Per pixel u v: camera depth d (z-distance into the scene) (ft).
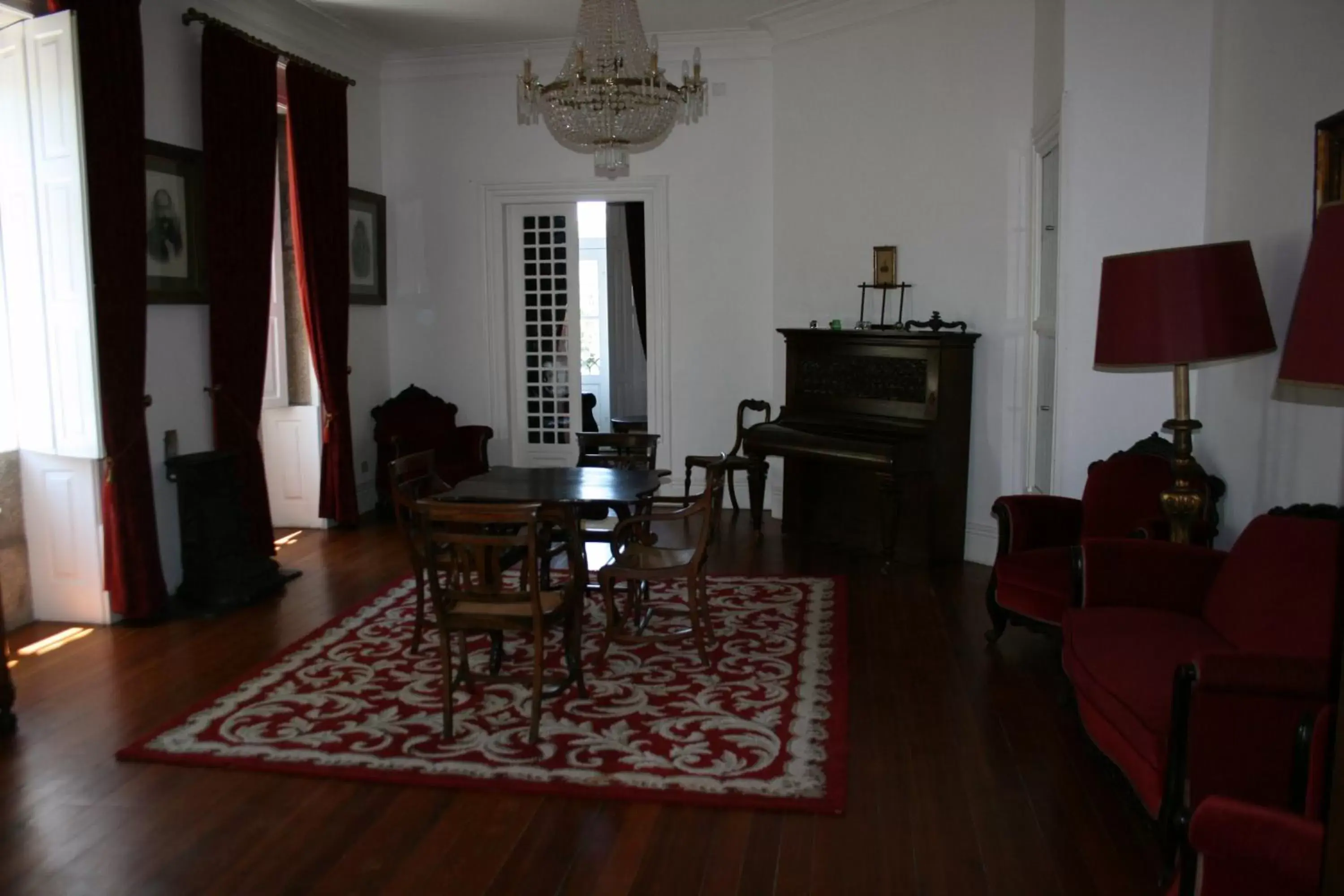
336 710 12.35
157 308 17.11
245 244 18.43
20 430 15.60
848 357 20.76
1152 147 14.71
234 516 17.37
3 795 10.26
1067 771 10.69
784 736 11.49
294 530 22.68
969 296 19.47
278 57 19.62
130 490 15.56
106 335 15.02
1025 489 18.61
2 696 11.69
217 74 17.70
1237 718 7.58
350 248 23.75
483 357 25.89
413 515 14.34
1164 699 8.82
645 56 16.79
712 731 11.65
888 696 12.78
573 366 26.32
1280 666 7.52
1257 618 9.66
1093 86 14.94
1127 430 15.30
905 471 18.58
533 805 10.00
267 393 21.79
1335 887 5.15
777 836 9.39
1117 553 11.43
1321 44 10.88
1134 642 10.11
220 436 18.16
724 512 24.89
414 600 17.03
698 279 24.71
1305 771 6.43
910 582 18.20
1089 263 15.24
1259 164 12.51
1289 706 7.49
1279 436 11.89
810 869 8.86
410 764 10.86
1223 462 13.70
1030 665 13.89
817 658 14.06
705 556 13.71
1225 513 13.56
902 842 9.29
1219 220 13.85
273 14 20.72
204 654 14.52
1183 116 14.52
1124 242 15.02
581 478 15.69
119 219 15.05
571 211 25.72
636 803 10.02
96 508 15.53
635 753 11.10
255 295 18.69
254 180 18.63
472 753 11.14
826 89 21.67
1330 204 6.23
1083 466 15.61
